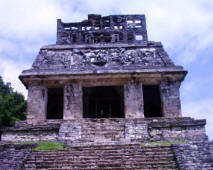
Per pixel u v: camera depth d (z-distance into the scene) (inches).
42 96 748.0
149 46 860.0
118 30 932.6
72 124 618.5
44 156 455.8
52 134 621.9
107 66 785.6
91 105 948.6
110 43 879.1
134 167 419.2
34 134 626.8
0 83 1317.7
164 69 748.6
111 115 948.0
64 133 593.9
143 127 602.9
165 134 607.2
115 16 955.3
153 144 506.3
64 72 750.5
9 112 1149.1
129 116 722.8
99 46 861.2
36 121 711.7
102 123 629.3
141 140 570.3
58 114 906.7
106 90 960.3
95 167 423.8
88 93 922.7
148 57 818.8
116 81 763.4
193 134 605.3
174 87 748.6
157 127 615.2
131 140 573.3
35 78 753.0
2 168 418.3
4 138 625.9
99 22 952.9
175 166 417.7
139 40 922.1
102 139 591.2
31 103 740.0
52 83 763.4
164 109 727.7
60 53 847.1
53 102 915.4
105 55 826.2
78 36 927.7
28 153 458.3
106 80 761.6
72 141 577.0
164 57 813.2
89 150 472.7
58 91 859.4
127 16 958.4
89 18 949.2
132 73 746.8
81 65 794.2
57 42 914.7
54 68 778.2
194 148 454.6
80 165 428.8
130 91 747.4
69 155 457.4
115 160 437.7
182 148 455.5
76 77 754.2
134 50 847.1
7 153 460.4
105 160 438.0
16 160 436.8
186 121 617.9
